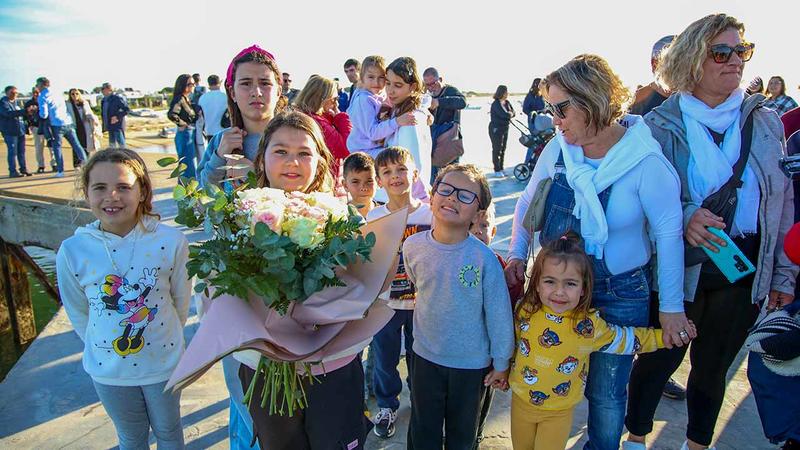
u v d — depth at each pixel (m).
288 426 1.79
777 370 1.87
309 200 1.70
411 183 2.65
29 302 7.95
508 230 6.10
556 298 2.00
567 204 2.11
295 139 1.88
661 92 2.68
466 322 2.07
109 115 10.74
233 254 1.53
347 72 7.95
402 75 3.47
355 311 1.60
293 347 1.54
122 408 2.08
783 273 2.15
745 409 2.87
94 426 2.82
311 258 1.55
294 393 1.65
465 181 2.02
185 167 1.63
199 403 3.01
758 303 2.13
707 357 2.24
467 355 2.09
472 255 2.05
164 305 2.10
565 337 2.03
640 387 2.32
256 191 1.64
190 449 2.62
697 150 2.08
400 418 2.85
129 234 2.06
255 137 2.41
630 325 2.10
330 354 1.67
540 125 9.09
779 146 2.09
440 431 2.23
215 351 1.37
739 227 2.10
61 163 10.13
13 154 9.91
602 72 1.88
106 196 1.97
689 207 2.07
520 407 2.17
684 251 2.08
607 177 1.95
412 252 2.16
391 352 2.63
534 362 2.08
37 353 3.55
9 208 7.44
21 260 7.77
